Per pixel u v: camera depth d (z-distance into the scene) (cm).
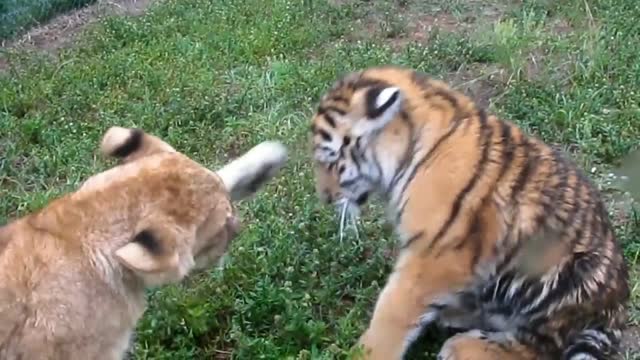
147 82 221
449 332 135
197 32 256
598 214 128
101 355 106
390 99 128
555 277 124
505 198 124
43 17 288
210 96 212
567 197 126
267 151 122
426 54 232
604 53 223
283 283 144
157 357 131
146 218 104
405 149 129
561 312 125
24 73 233
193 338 136
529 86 210
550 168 127
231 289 144
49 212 108
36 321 103
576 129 190
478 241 124
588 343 125
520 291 126
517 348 127
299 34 250
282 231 155
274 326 137
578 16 251
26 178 186
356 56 230
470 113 129
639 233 159
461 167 125
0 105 214
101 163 185
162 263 97
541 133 192
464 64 229
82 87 220
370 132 131
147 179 106
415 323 127
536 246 124
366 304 141
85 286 104
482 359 125
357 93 133
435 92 131
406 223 128
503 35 238
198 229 106
